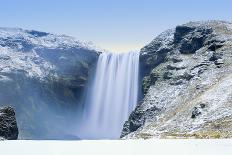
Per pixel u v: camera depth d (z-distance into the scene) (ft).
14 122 425.28
